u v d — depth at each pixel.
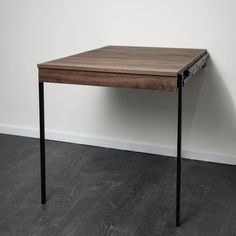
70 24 2.79
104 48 2.57
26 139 3.10
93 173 2.48
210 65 2.52
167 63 1.94
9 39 3.00
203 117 2.62
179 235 1.83
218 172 2.50
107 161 2.66
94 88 2.85
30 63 3.00
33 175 2.46
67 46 2.85
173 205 2.10
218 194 2.21
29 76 3.03
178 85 1.77
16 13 2.92
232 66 2.48
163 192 2.24
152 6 2.55
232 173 2.48
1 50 3.05
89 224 1.93
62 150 2.87
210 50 2.49
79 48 2.82
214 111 2.59
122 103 2.80
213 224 1.92
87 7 2.71
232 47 2.45
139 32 2.63
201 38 2.50
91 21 2.73
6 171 2.51
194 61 2.10
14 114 3.17
